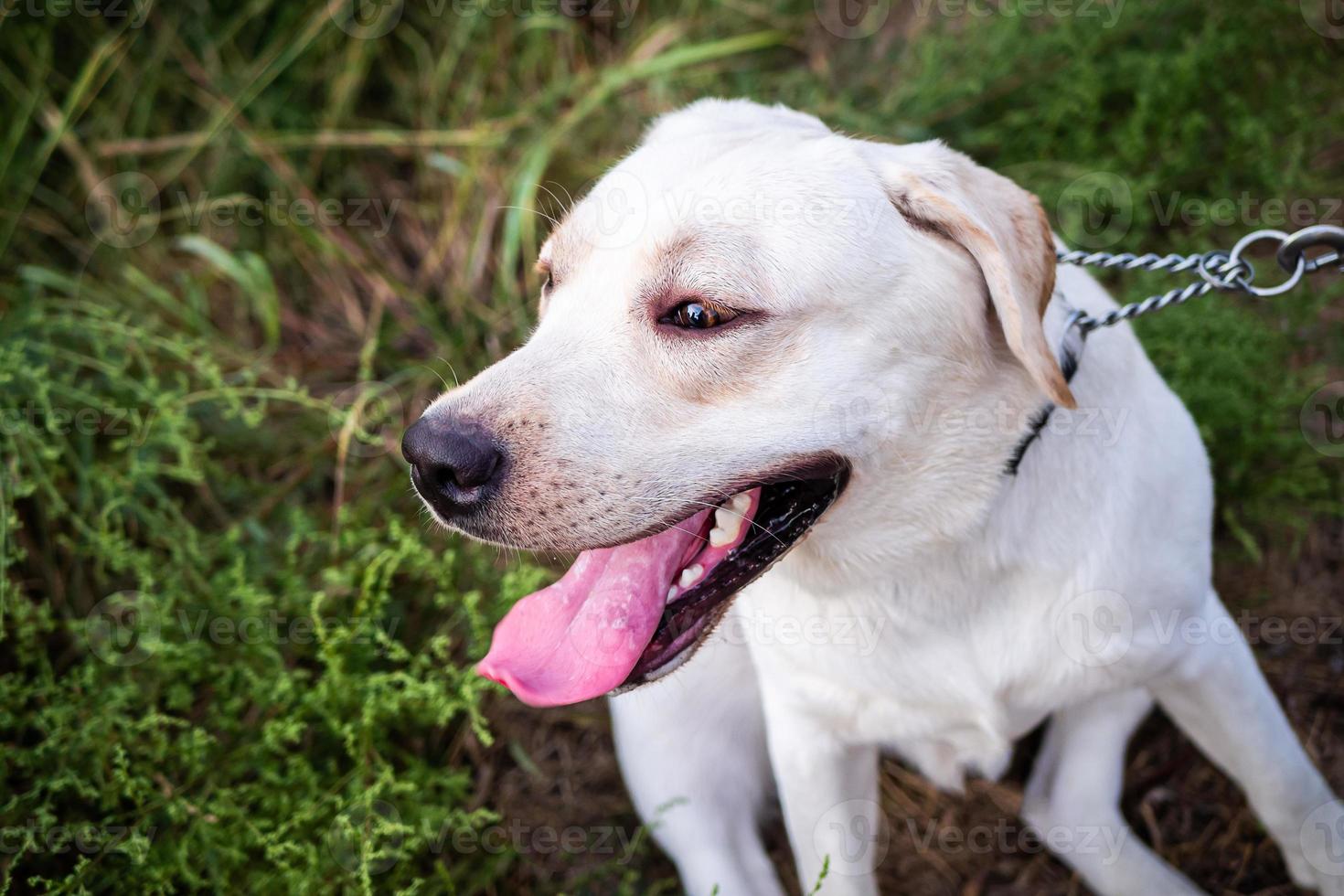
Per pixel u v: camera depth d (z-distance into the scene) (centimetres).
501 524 62
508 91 119
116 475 92
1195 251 99
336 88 119
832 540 67
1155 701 81
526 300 107
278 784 82
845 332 62
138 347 95
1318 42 110
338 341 109
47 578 93
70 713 82
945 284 62
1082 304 71
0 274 108
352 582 90
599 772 90
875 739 74
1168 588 68
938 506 66
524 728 91
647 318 62
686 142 65
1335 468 94
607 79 108
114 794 79
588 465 61
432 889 80
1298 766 73
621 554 66
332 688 83
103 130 115
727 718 85
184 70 119
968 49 113
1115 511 67
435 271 111
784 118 70
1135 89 108
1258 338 91
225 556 96
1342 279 98
